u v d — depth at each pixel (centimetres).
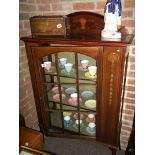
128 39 129
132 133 157
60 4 164
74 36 147
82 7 158
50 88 183
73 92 180
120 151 191
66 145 200
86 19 153
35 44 147
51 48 144
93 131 182
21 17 164
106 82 141
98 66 138
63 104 179
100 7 152
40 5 171
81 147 196
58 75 163
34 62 154
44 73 166
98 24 151
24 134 124
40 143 125
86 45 132
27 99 194
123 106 179
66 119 190
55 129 194
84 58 160
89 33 155
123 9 145
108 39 130
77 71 153
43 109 177
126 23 148
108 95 146
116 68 133
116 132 161
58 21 144
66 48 140
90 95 175
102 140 172
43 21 145
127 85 168
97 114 160
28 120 199
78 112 173
